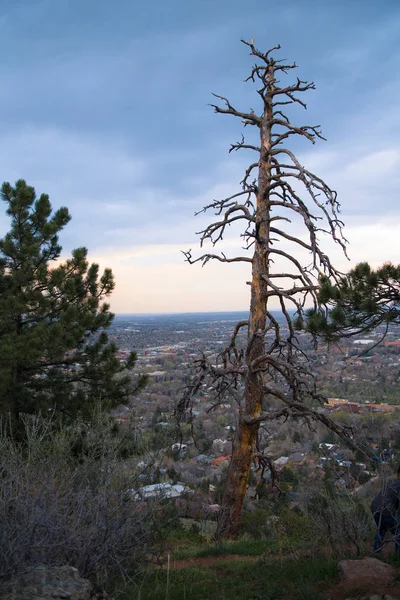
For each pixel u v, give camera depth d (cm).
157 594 538
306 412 977
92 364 1391
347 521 618
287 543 711
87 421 1197
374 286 765
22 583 415
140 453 632
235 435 1163
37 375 1386
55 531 477
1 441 572
